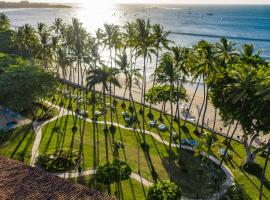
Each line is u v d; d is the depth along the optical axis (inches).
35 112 3260.3
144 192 2017.7
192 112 3464.6
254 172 2274.9
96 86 4207.7
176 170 2288.4
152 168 2300.7
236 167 2342.5
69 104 3457.2
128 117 3152.1
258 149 2269.9
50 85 3157.0
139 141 2704.2
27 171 1603.1
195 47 2571.4
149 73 5147.6
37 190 1444.4
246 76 1868.8
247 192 2053.4
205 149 2053.4
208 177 2204.7
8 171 1601.9
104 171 1936.5
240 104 2220.7
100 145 2615.7
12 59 3550.7
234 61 2544.3
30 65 3225.9
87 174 2193.7
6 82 2947.8
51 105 3467.0
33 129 2888.8
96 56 3331.7
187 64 2615.7
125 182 2119.8
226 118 2432.3
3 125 2957.7
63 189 1454.2
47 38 4264.3
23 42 4291.3
